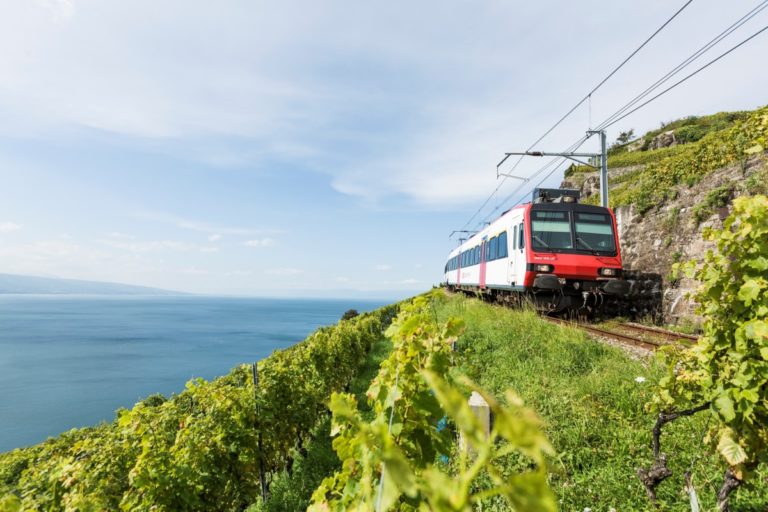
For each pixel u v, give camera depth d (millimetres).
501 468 4645
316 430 8477
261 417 5996
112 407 52750
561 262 12156
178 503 4312
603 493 4023
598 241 12469
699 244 11852
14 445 39812
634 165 35875
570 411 5660
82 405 54469
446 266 36188
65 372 78375
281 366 7340
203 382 6066
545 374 7148
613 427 5078
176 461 4520
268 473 6945
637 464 4371
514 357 8227
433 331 2588
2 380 72750
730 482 2719
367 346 16422
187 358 92062
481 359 8578
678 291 12266
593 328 10656
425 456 2090
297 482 6273
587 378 6617
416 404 2148
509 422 396
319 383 9094
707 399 2795
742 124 12422
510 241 14258
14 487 4457
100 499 3979
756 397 2369
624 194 18031
